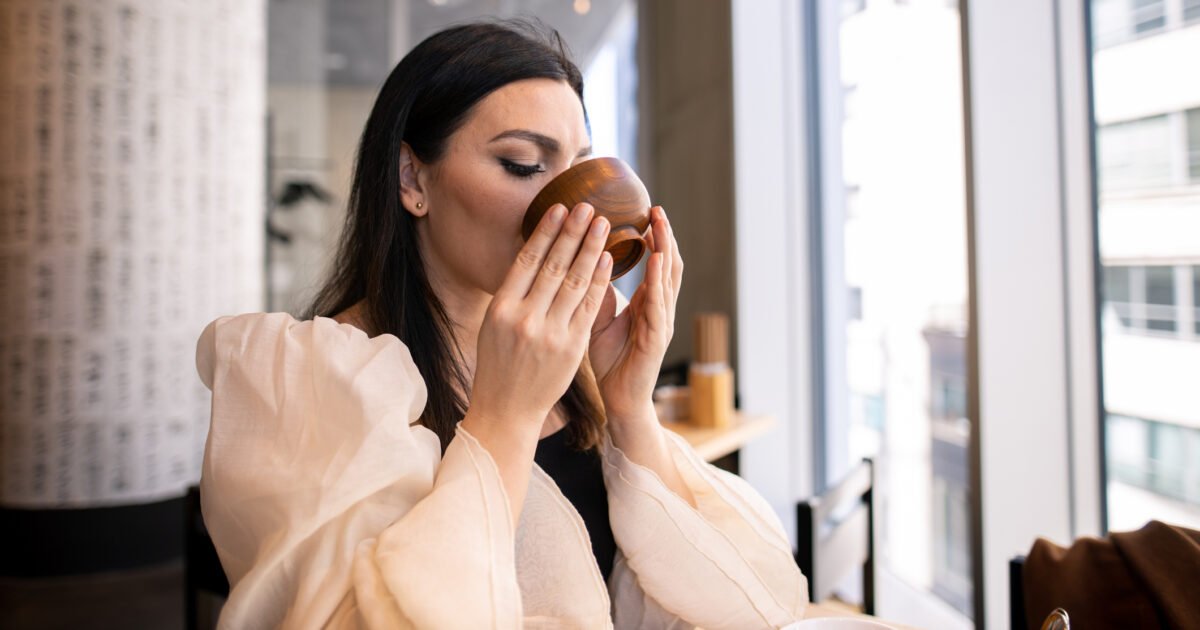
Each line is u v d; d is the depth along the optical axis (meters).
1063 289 1.81
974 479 1.82
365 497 0.67
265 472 0.69
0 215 2.96
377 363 0.74
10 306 2.97
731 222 2.99
